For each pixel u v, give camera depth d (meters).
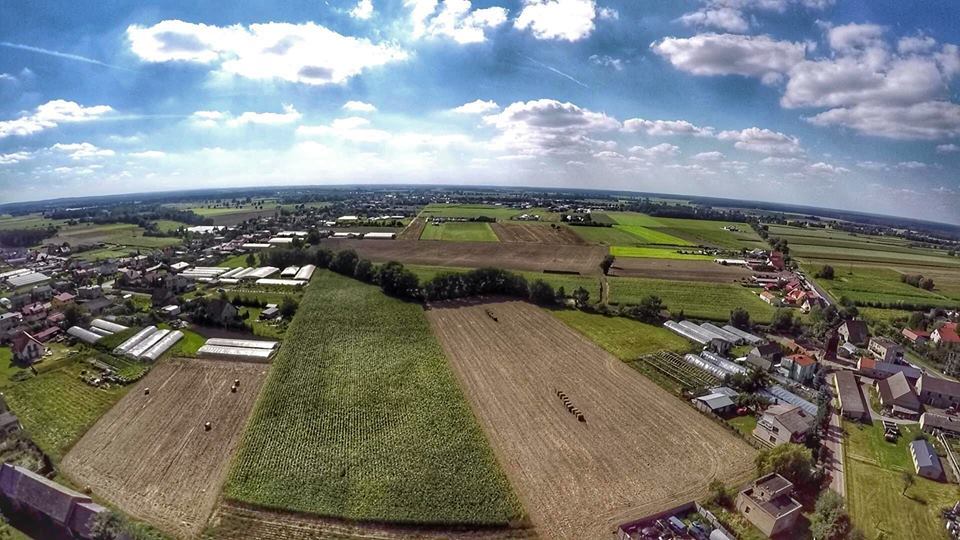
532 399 76.75
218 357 89.50
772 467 57.28
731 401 75.69
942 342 106.25
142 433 65.06
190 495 53.38
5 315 101.12
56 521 47.84
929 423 72.00
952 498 56.72
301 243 199.12
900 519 52.94
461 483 55.84
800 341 108.56
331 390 76.81
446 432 65.88
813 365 86.56
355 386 78.31
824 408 72.12
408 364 87.31
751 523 51.41
